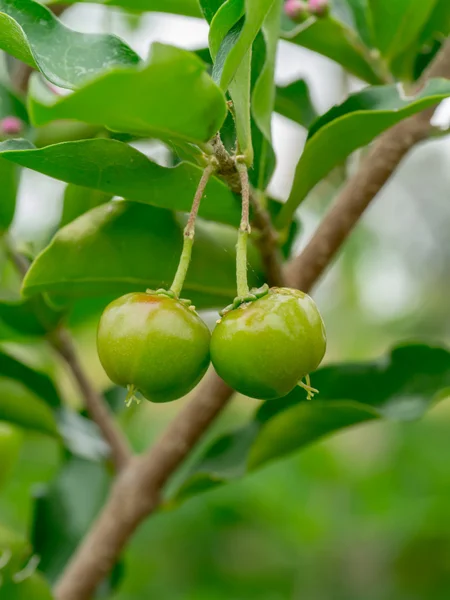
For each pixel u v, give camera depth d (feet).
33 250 0.92
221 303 0.82
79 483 1.00
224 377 0.72
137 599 1.84
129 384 0.72
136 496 0.89
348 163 1.02
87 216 0.80
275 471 1.96
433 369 0.89
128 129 0.66
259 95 0.78
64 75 0.70
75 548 0.97
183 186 0.74
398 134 0.85
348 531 1.94
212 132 0.66
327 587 1.93
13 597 0.85
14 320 0.91
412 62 0.93
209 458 0.91
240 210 0.76
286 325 0.71
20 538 0.88
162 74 0.62
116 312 0.72
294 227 0.86
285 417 0.84
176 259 0.80
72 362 0.94
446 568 1.97
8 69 1.01
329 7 0.90
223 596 1.85
